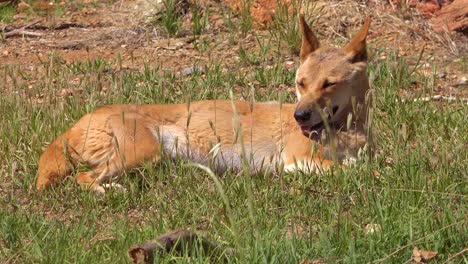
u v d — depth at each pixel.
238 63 23.27
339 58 15.62
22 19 27.48
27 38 25.83
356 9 25.98
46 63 22.31
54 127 17.14
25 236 12.91
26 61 23.73
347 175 14.41
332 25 25.48
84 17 27.16
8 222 13.01
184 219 13.25
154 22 26.20
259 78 21.59
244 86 21.42
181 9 26.81
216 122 16.23
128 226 12.84
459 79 22.08
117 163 15.48
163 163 15.79
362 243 11.98
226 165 16.28
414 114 18.05
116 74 21.19
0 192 15.09
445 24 25.41
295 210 13.56
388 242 12.05
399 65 21.12
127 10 27.11
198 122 16.28
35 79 20.97
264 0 25.89
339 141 15.71
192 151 16.20
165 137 16.09
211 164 14.51
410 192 13.82
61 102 18.05
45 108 17.67
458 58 23.81
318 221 13.17
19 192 15.15
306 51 15.98
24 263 11.82
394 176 14.62
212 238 12.41
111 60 23.70
